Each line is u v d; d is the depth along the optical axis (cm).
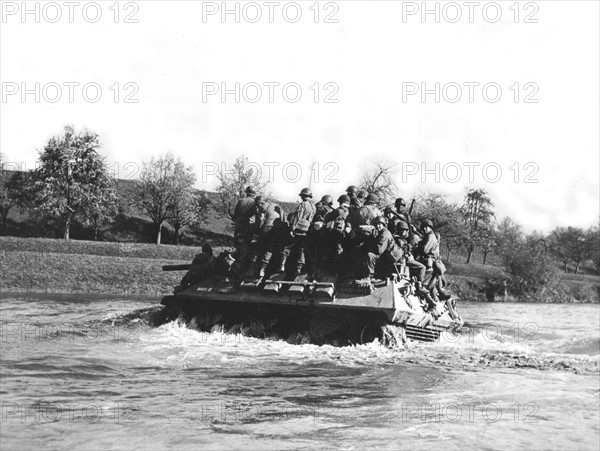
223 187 9500
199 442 1127
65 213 8506
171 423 1241
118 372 1739
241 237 2647
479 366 2134
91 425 1199
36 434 1129
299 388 1650
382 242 2353
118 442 1105
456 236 10319
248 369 1897
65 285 5762
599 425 1405
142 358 1988
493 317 5222
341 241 2431
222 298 2583
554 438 1288
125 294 5653
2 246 6825
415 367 2033
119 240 9700
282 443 1145
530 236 14025
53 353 1952
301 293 2427
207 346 2272
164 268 2833
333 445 1150
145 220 10350
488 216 11112
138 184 9819
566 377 1994
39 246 7012
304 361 2067
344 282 2425
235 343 2361
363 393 1625
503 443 1232
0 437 1105
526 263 9375
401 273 2453
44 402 1359
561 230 15925
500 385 1830
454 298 2822
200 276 2748
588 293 9744
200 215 10344
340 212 2430
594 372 2092
